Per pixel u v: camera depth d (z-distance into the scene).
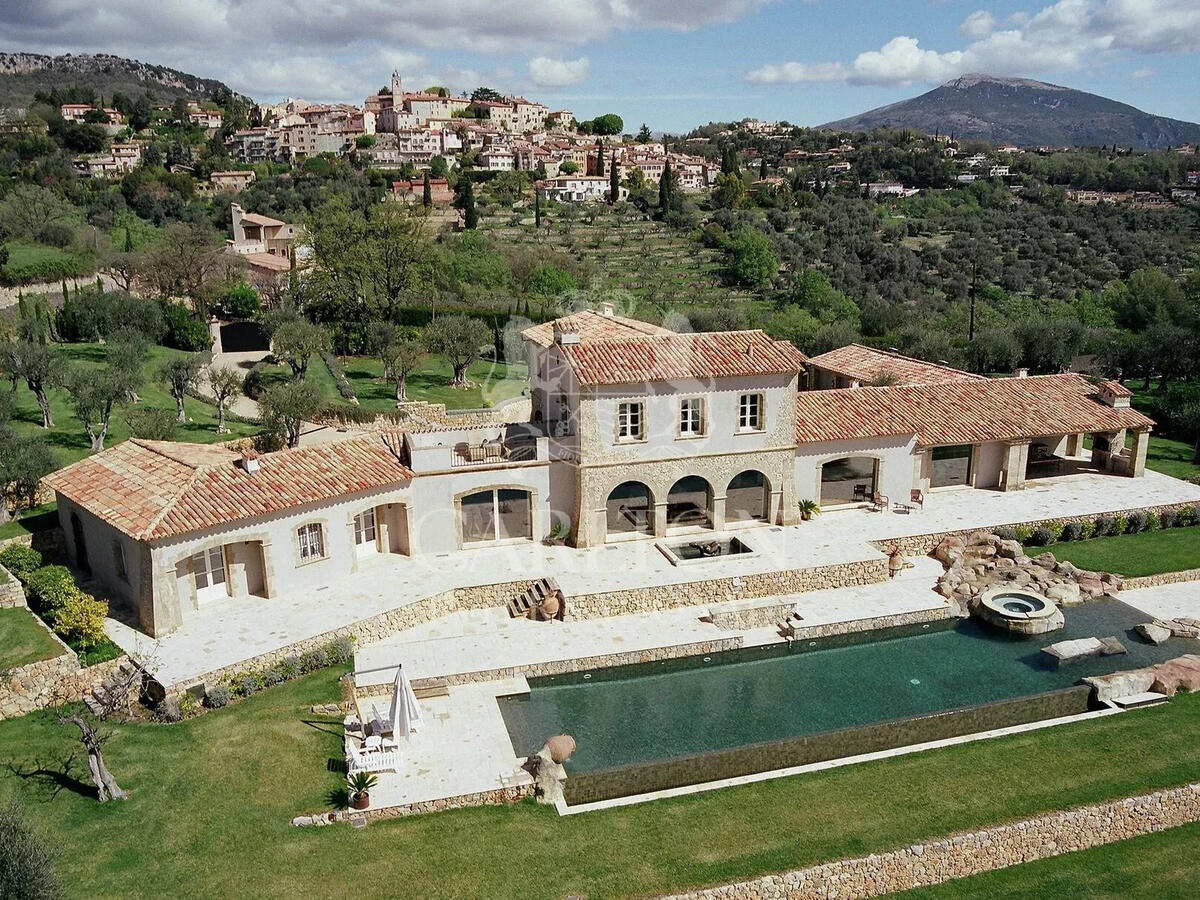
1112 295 93.50
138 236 120.25
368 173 174.75
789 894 21.70
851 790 24.89
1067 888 22.66
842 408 44.50
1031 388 49.47
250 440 46.97
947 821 23.61
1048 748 26.97
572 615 34.62
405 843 22.53
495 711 28.88
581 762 26.62
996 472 47.22
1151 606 36.97
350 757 24.91
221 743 25.80
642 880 21.45
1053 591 37.12
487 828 23.22
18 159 157.50
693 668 32.84
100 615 29.39
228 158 188.62
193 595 32.66
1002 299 103.50
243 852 21.86
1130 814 24.45
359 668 30.61
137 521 30.72
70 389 43.41
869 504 44.38
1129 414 48.66
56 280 98.56
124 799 23.25
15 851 18.11
